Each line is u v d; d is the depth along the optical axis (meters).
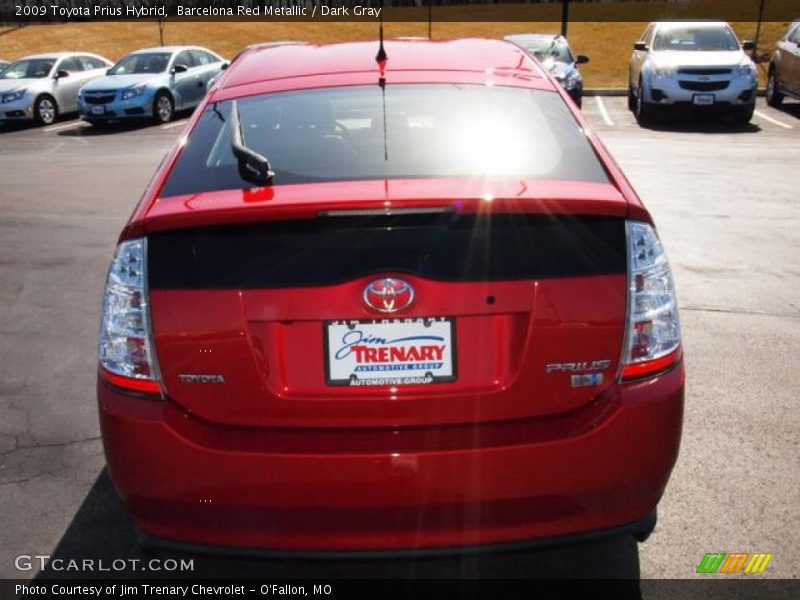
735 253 6.33
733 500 3.17
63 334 5.04
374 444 2.19
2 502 3.27
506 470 2.18
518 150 2.59
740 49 14.84
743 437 3.62
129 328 2.25
